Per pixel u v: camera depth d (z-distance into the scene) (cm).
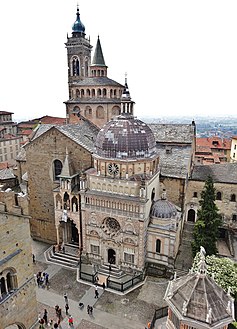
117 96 7031
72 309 3950
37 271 4812
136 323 3709
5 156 11344
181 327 2302
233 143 10775
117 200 4494
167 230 4500
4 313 2700
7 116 13612
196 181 6028
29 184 5766
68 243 5531
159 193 5522
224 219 5953
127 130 4522
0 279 2658
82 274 4662
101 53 7300
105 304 4047
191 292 2345
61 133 5184
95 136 6091
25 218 2861
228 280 3438
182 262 4866
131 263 4669
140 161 4475
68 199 5062
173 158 5706
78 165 5200
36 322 3189
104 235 4769
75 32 8481
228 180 5856
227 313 2275
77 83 7138
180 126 6366
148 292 4278
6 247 2664
